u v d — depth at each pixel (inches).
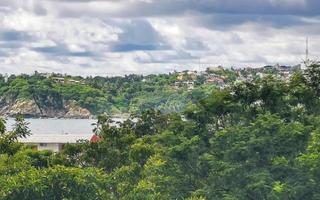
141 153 2950.3
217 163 2440.9
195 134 2696.9
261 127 2476.6
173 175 2549.2
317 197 2276.1
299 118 2696.9
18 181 2047.2
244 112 2731.3
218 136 2532.0
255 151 2427.4
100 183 2228.1
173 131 2748.5
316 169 2271.2
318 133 2468.0
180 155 2564.0
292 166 2375.7
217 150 2527.1
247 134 2493.8
